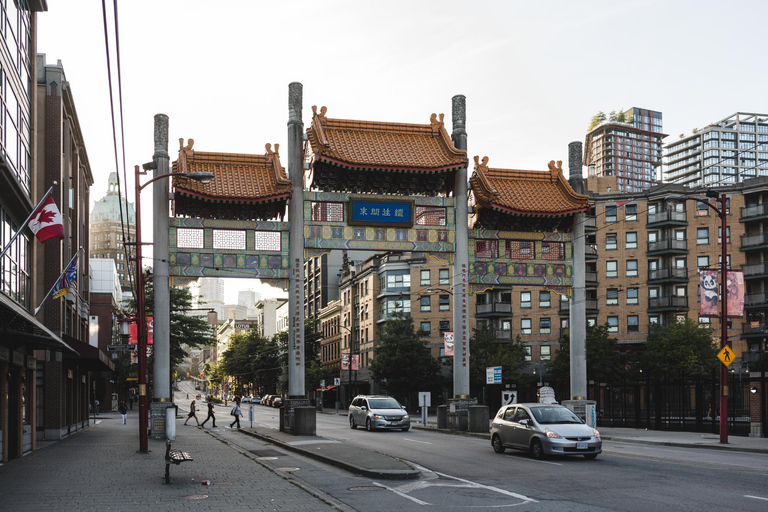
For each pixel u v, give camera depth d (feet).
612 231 236.22
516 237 109.70
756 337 218.59
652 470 57.26
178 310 169.07
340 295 304.09
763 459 66.90
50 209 66.03
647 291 231.09
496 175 112.78
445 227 106.32
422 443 88.74
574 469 58.49
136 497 44.04
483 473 56.65
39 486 49.52
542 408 69.92
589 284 234.58
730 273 88.12
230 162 102.37
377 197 102.99
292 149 101.19
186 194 95.35
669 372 187.11
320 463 65.31
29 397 82.84
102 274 248.11
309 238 100.83
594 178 271.49
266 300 470.80
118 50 41.09
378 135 108.78
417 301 247.70
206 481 50.42
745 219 223.30
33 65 87.97
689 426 111.75
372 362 224.74
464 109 110.42
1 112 68.18
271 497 43.86
